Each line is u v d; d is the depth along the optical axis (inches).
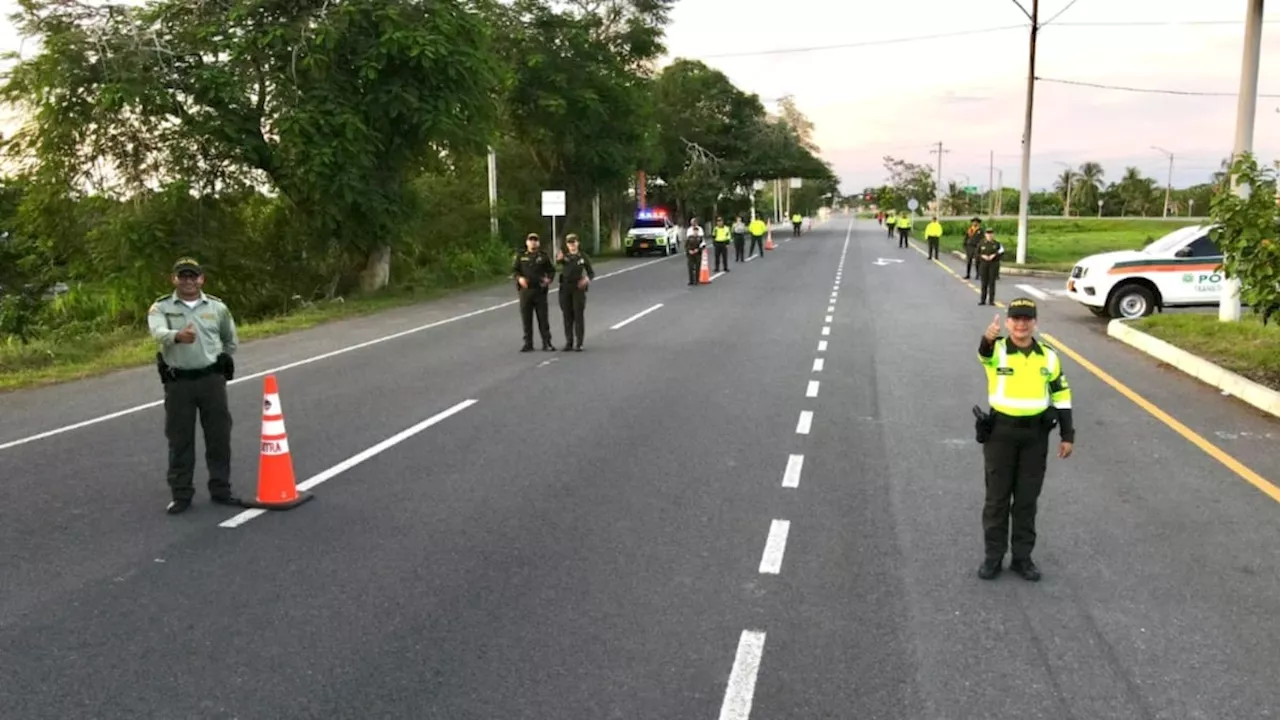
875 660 178.7
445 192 1537.9
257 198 1050.7
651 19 1875.0
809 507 273.3
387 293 1072.2
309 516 269.1
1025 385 215.0
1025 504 217.2
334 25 922.7
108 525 262.2
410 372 529.0
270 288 1099.9
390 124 985.5
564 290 597.6
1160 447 343.3
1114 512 268.2
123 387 503.2
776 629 192.1
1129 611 200.5
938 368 520.7
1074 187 6328.7
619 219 2164.1
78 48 898.1
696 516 265.4
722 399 435.8
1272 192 431.2
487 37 1082.7
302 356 607.5
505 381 491.5
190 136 944.9
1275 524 257.1
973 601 206.1
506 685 169.8
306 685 170.4
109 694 167.6
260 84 957.2
